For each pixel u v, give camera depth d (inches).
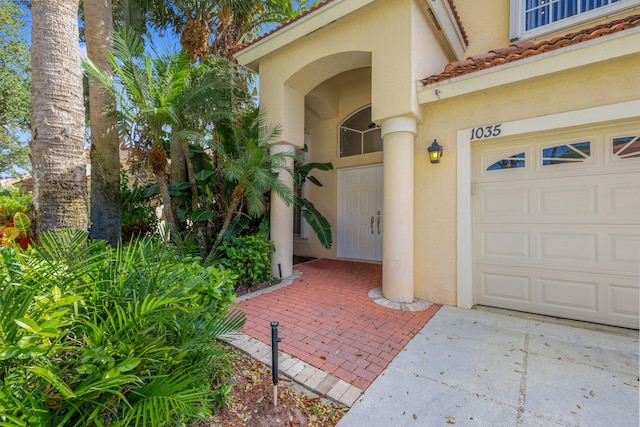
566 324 152.0
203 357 87.5
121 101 177.8
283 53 235.8
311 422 86.7
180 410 64.1
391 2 183.8
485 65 159.5
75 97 153.9
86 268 83.3
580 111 143.9
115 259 95.7
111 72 218.7
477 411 90.0
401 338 138.4
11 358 54.9
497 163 175.8
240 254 215.8
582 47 136.6
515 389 100.3
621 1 203.2
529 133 159.2
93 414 57.3
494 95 166.9
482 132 169.8
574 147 154.3
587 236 151.9
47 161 145.2
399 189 184.7
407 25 177.9
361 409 91.7
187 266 108.3
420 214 192.2
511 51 164.7
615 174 144.8
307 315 165.2
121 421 58.0
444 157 183.3
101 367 59.8
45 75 144.8
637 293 140.4
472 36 265.1
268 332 143.0
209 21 324.8
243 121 247.6
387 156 190.1
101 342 65.1
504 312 170.4
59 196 146.9
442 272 184.2
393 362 118.0
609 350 125.0
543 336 139.1
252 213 220.5
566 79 147.8
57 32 147.2
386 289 191.2
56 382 52.4
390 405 93.3
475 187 182.1
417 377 107.8
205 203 254.8
